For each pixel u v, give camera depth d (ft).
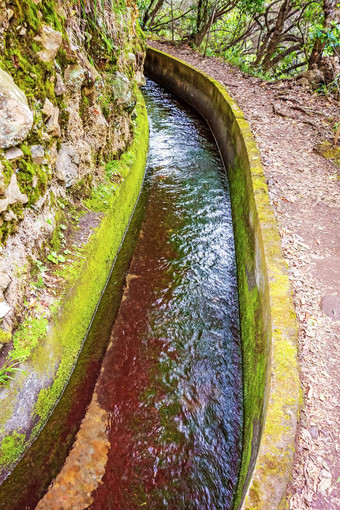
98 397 10.96
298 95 27.35
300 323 9.93
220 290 15.05
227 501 9.14
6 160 9.28
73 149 13.32
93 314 13.19
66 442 9.82
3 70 9.14
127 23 20.89
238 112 23.72
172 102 35.94
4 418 8.50
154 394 11.24
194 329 13.35
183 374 11.87
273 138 20.63
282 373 8.32
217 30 51.03
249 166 17.20
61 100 12.30
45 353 9.93
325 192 15.87
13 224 9.59
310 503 6.61
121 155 19.07
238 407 11.14
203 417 10.80
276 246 12.04
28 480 8.87
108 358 12.07
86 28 14.76
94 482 9.21
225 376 11.96
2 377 8.52
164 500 9.06
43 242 11.30
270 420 7.50
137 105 26.07
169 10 58.44
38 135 10.85
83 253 12.73
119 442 10.03
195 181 22.33
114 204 15.80
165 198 20.38
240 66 38.06
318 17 32.12
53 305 10.62
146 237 17.39
